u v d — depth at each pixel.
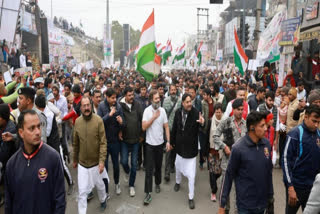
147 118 4.72
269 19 24.67
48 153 2.58
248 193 2.94
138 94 7.74
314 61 9.77
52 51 24.66
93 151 4.01
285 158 3.29
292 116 5.60
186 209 4.52
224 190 3.06
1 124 3.54
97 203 4.73
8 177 2.54
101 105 4.80
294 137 3.24
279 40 9.55
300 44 11.42
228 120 4.04
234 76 14.31
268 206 3.23
